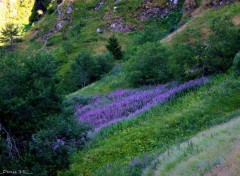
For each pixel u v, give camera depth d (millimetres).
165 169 13727
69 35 91938
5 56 15711
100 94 40156
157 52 36688
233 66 27500
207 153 13648
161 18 81688
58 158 14719
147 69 36375
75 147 19188
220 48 28781
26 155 13789
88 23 92625
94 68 60875
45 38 98062
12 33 96062
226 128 16438
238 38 29375
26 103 14359
